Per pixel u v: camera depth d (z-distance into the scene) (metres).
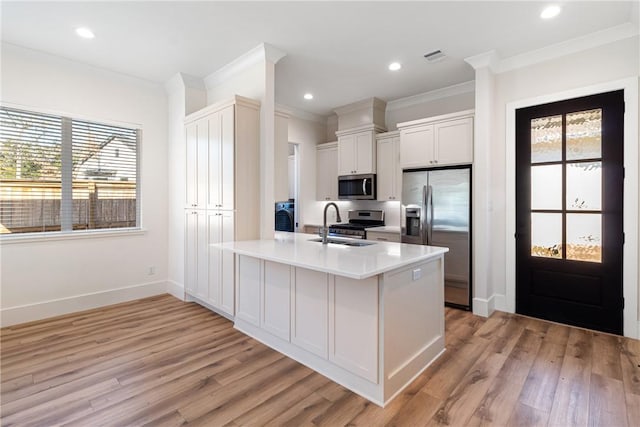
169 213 4.25
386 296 1.91
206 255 3.51
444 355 2.49
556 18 2.64
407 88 4.30
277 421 1.75
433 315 2.45
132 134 3.98
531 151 3.31
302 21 2.70
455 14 2.59
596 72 2.93
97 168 3.71
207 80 3.92
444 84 4.16
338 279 2.13
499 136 3.49
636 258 2.77
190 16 2.62
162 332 2.96
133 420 1.75
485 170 3.38
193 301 3.90
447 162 3.72
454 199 3.67
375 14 2.59
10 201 3.16
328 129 5.89
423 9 2.52
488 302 3.39
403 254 2.30
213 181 3.38
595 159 2.96
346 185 5.16
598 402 1.88
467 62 3.45
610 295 2.90
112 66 3.60
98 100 3.65
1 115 3.09
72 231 3.53
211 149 3.41
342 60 3.45
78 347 2.63
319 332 2.26
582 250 3.05
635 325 2.78
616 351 2.53
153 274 4.12
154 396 1.96
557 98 3.12
